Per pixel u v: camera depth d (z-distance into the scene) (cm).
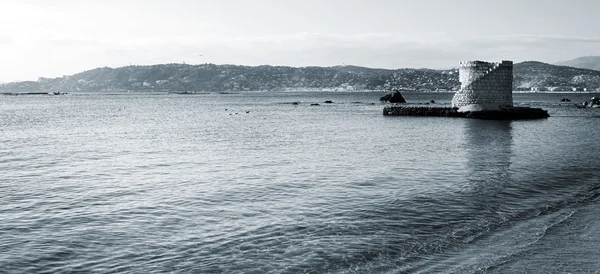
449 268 1560
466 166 3347
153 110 13400
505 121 7706
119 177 3017
